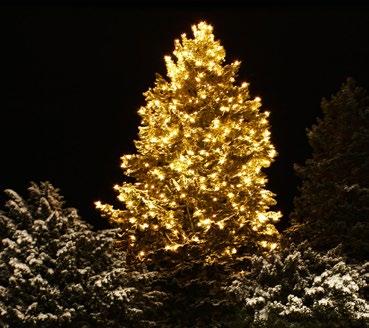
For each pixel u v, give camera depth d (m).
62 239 13.27
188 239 17.50
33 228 13.30
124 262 14.19
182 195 17.72
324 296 13.82
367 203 17.95
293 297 13.70
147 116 19.06
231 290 14.69
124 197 17.84
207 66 19.42
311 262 15.14
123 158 18.66
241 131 18.69
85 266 13.48
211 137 18.06
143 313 14.80
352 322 13.68
